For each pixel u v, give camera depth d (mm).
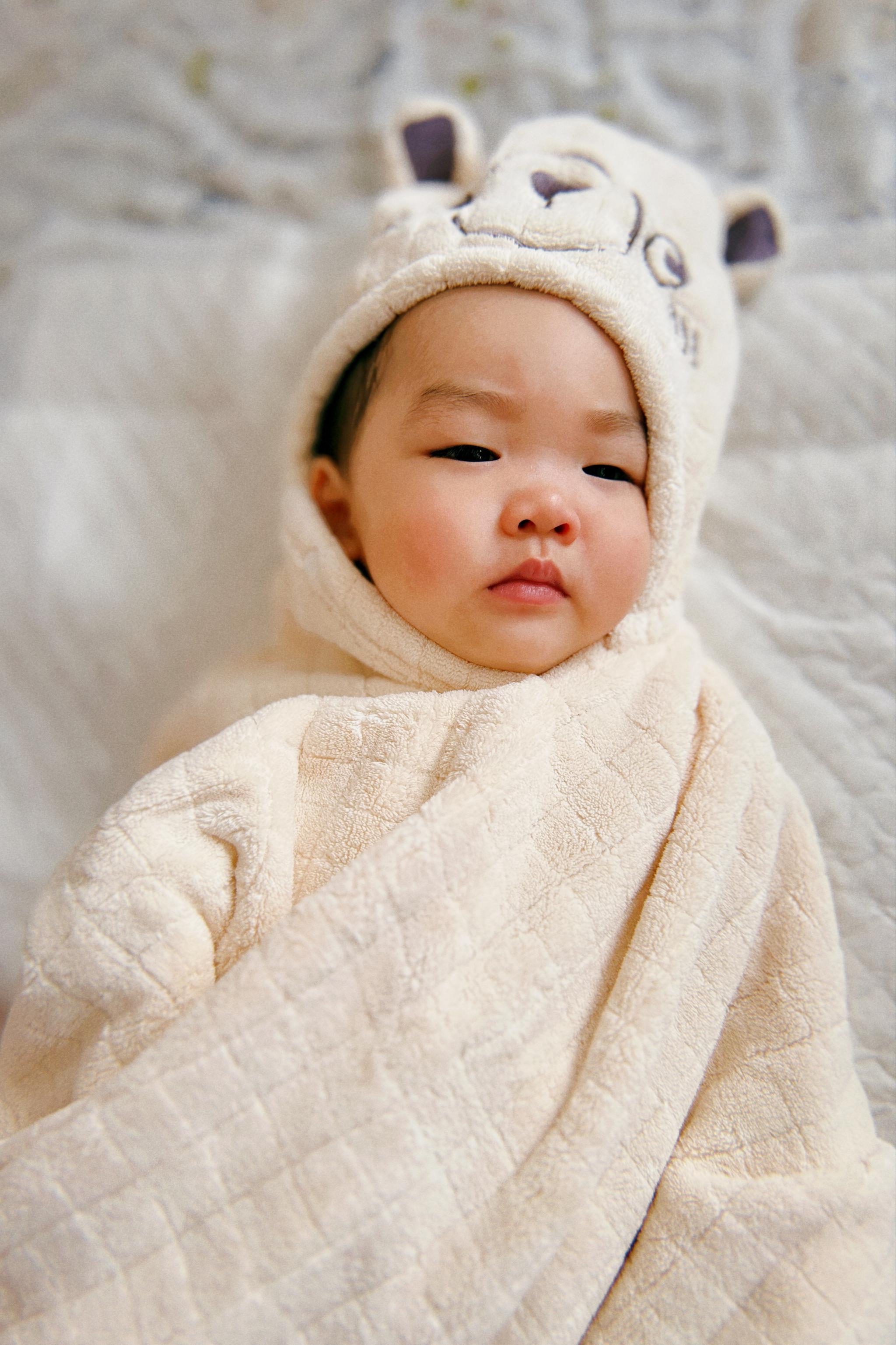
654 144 1243
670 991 730
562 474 804
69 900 737
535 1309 652
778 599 1062
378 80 1297
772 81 1254
